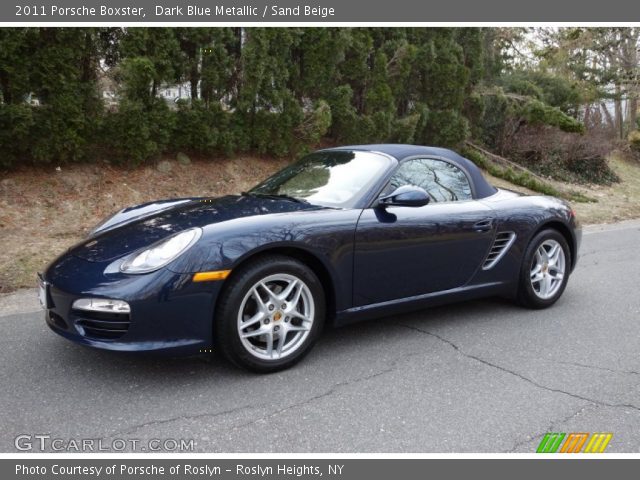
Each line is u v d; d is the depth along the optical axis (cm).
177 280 279
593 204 1205
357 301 342
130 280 278
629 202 1285
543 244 448
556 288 459
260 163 976
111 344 278
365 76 1123
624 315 444
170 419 263
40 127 717
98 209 722
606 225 978
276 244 302
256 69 903
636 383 315
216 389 294
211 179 886
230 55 918
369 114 1135
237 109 926
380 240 342
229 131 918
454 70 1273
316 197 366
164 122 829
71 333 292
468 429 261
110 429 254
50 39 714
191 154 921
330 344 363
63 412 268
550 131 1509
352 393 294
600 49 2288
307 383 304
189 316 283
